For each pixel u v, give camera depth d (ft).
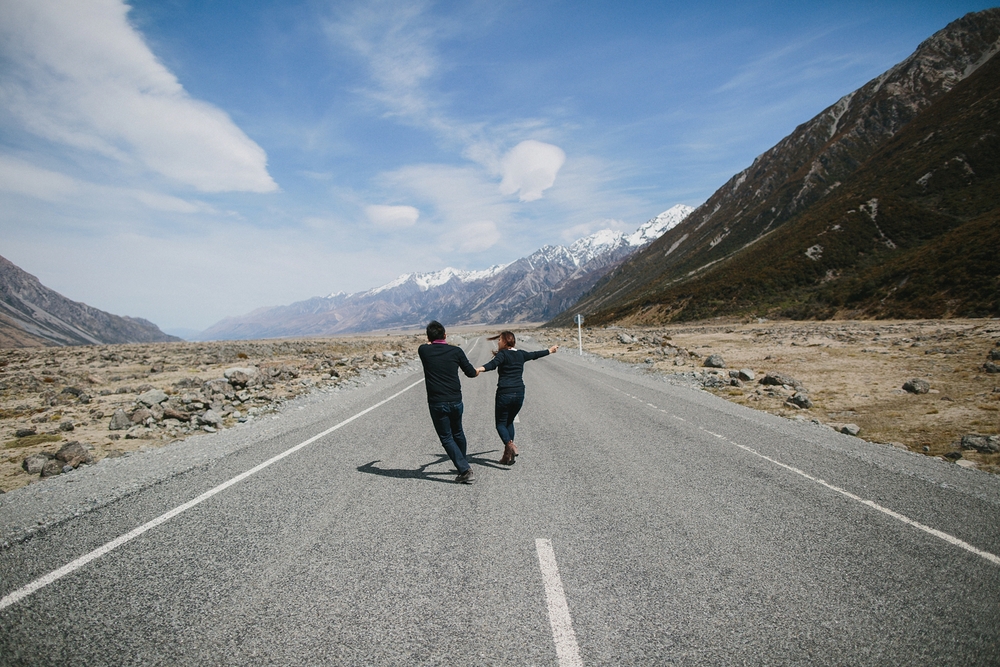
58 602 9.88
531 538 12.97
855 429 28.35
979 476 18.98
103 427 31.81
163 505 15.60
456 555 11.98
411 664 8.02
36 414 36.73
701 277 350.43
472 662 8.05
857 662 8.09
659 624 9.12
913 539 12.91
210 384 45.96
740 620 9.27
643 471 19.33
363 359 86.69
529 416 32.42
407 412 34.19
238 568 11.34
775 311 230.48
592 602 9.87
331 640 8.68
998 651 8.36
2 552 12.21
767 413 33.94
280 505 15.57
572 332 222.07
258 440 25.38
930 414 31.71
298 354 107.14
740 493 16.63
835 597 10.07
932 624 9.14
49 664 8.02
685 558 11.81
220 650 8.41
